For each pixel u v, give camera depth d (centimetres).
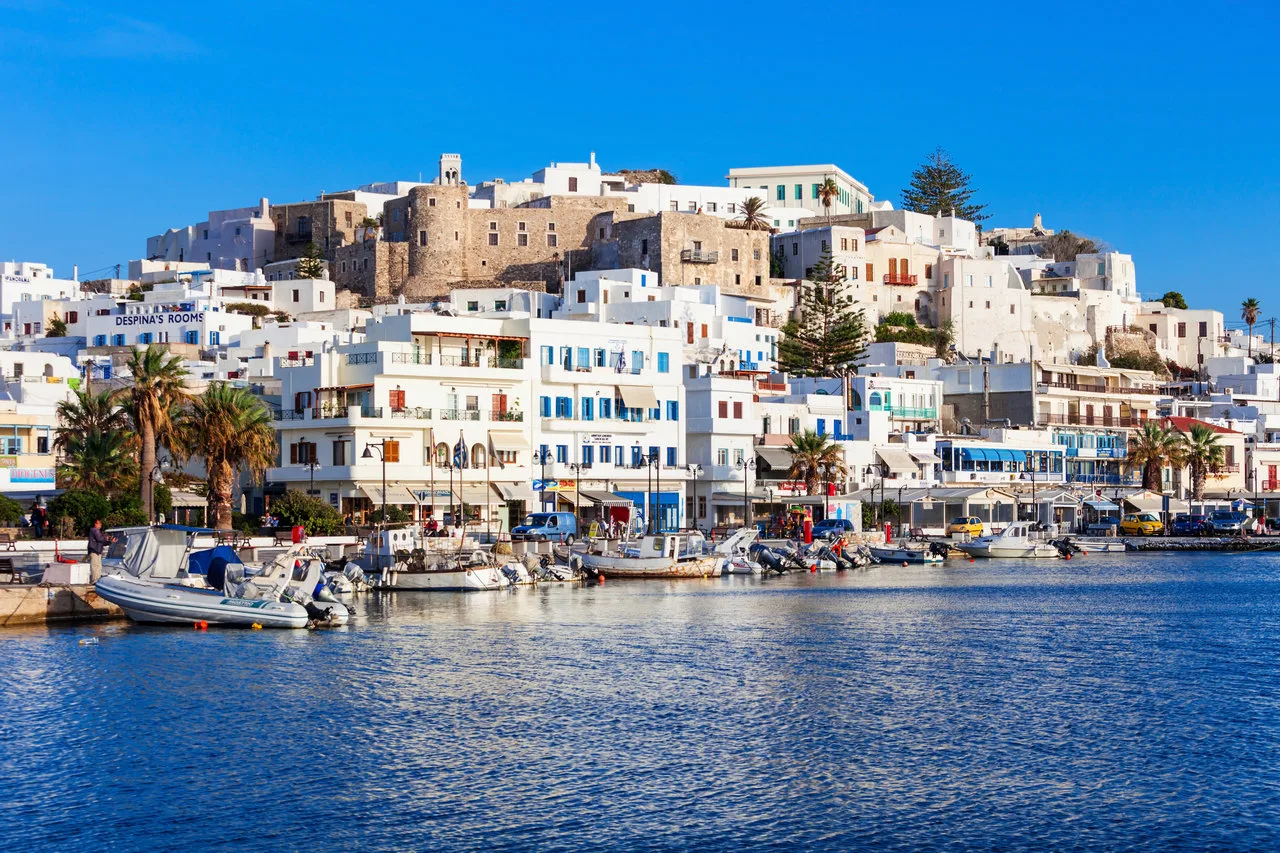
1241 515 16025
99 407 9388
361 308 19575
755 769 4334
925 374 17362
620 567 10162
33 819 3838
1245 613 8056
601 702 5241
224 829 3769
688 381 13000
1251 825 3809
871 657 6291
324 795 4050
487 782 4184
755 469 13138
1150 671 5959
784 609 8119
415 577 8950
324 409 10956
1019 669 5991
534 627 7162
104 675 5581
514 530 10894
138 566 7031
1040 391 16738
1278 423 19100
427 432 11056
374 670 5806
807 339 17900
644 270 19200
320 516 9781
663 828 3788
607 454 12200
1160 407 18488
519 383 11694
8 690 5294
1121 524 15700
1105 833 3750
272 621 6894
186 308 17888
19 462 9694
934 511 14788
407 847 3641
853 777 4247
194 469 11288
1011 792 4097
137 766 4319
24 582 7075
